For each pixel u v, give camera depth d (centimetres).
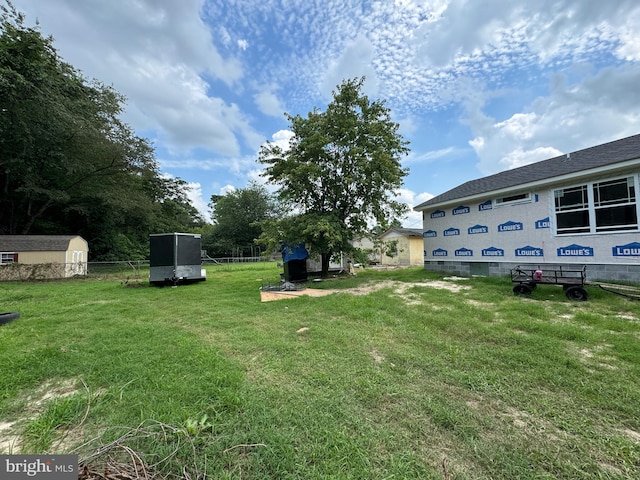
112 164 2314
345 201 1234
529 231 905
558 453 181
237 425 213
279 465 172
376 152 1110
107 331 481
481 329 431
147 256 3028
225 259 3384
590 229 757
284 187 1248
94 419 224
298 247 1195
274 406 238
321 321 520
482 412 229
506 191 943
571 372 290
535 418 219
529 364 314
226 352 374
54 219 2416
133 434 196
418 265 2059
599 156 797
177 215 3584
